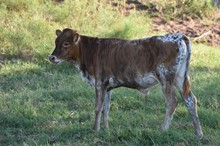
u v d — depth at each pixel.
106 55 17.17
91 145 16.16
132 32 28.20
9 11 29.66
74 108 20.06
